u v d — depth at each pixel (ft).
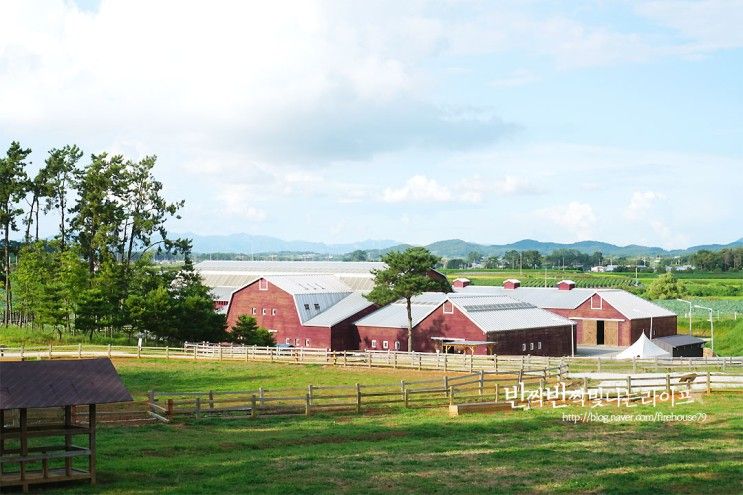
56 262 321.93
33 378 86.38
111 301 296.51
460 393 164.25
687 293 587.27
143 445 111.04
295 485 87.61
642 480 89.81
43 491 84.89
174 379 199.93
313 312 335.88
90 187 330.13
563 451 106.73
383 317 322.34
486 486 87.71
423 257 297.53
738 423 127.44
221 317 300.40
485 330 285.43
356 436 120.06
